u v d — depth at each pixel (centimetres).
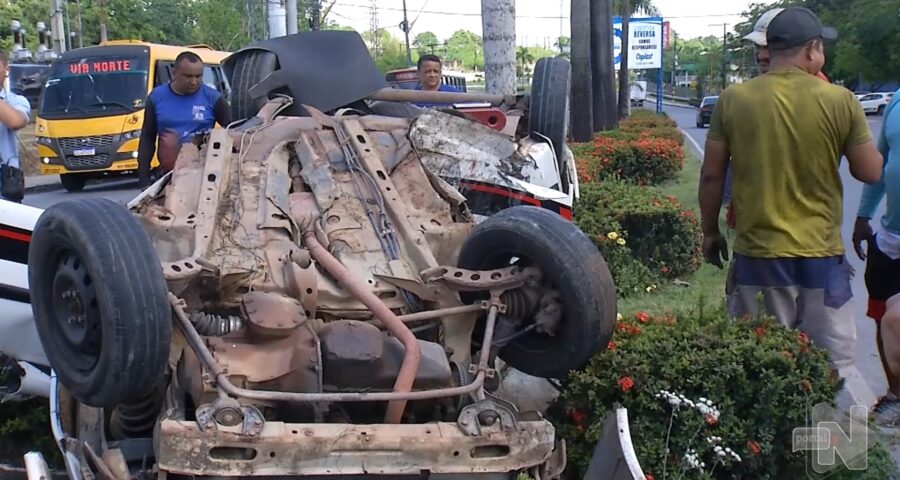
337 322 417
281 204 493
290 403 393
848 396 577
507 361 484
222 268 449
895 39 5309
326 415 405
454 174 647
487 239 465
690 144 3281
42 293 429
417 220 504
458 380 433
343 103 695
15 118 683
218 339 406
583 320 443
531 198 649
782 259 495
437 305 458
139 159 813
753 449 473
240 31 4688
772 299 509
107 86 1964
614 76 2219
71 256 409
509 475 382
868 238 584
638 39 3288
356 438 365
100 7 4081
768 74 498
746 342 484
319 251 461
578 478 500
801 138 485
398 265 473
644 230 952
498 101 748
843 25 5641
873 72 5547
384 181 521
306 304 438
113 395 389
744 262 510
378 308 426
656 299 884
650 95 10100
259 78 696
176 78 788
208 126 798
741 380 477
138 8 4934
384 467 364
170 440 354
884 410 557
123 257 382
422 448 368
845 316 505
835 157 489
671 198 993
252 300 412
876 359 712
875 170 490
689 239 960
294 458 360
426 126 650
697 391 485
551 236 446
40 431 542
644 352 492
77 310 408
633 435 480
